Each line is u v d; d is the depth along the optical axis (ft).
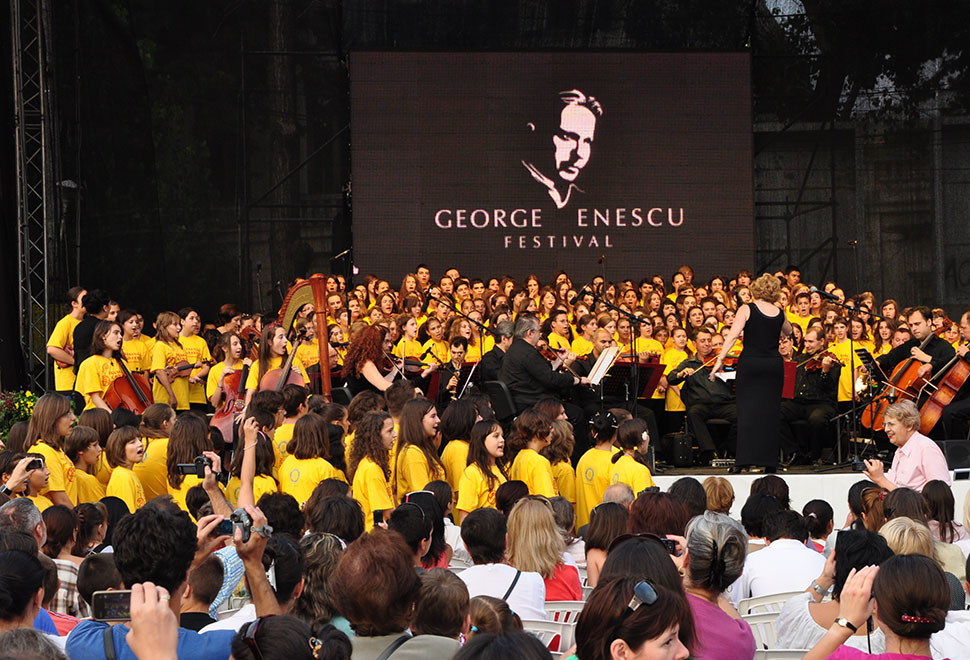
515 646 6.87
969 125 57.00
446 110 56.08
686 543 12.10
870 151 57.62
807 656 10.52
